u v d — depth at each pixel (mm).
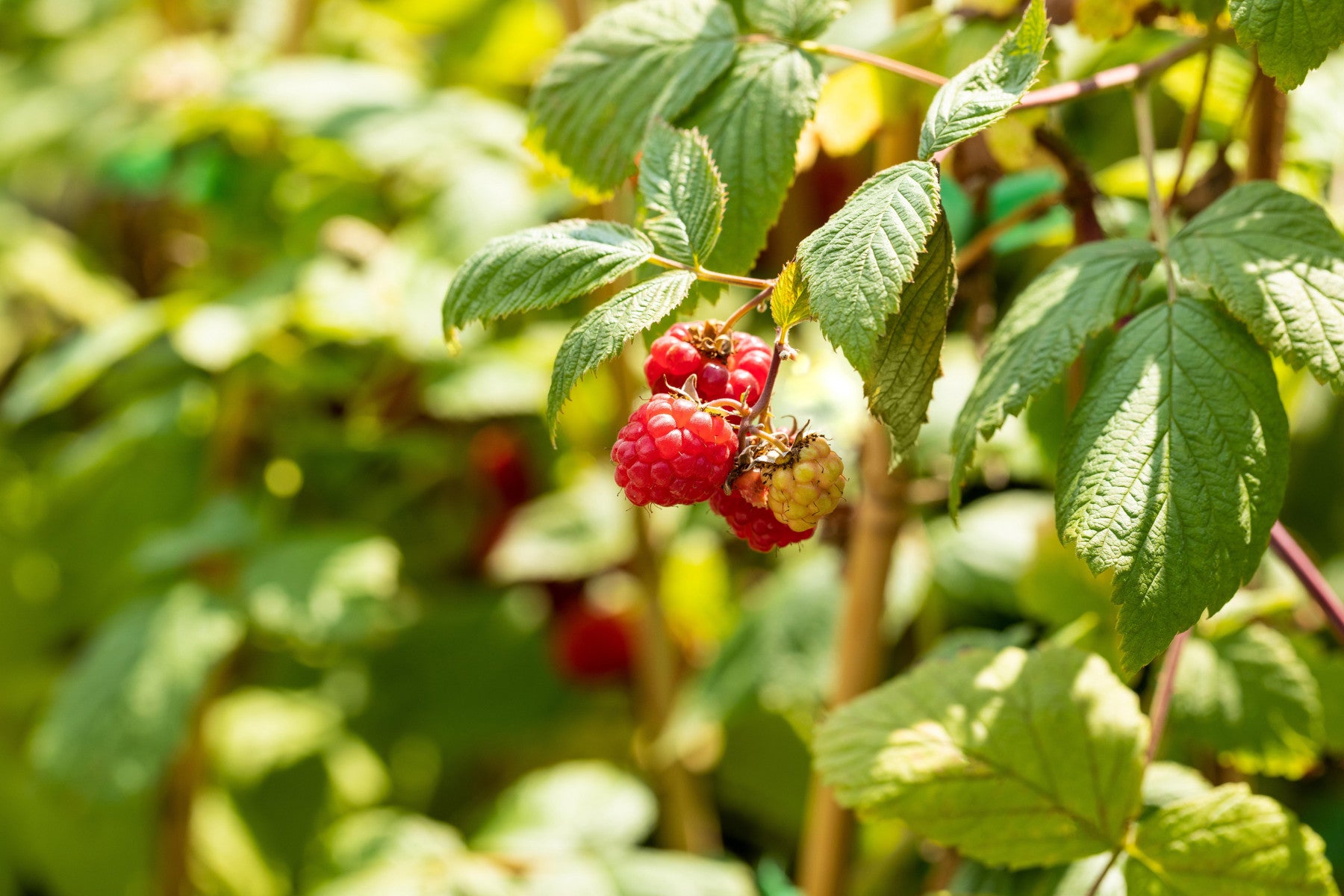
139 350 925
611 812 775
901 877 756
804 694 687
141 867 936
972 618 781
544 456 962
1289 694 571
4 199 1169
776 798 890
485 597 989
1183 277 489
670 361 486
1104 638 586
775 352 471
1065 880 552
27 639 979
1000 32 557
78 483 924
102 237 1161
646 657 839
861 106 566
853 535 635
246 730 957
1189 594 463
